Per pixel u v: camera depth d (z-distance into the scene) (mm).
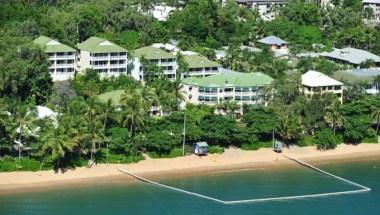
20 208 186375
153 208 189875
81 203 191125
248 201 197500
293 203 197625
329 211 193125
